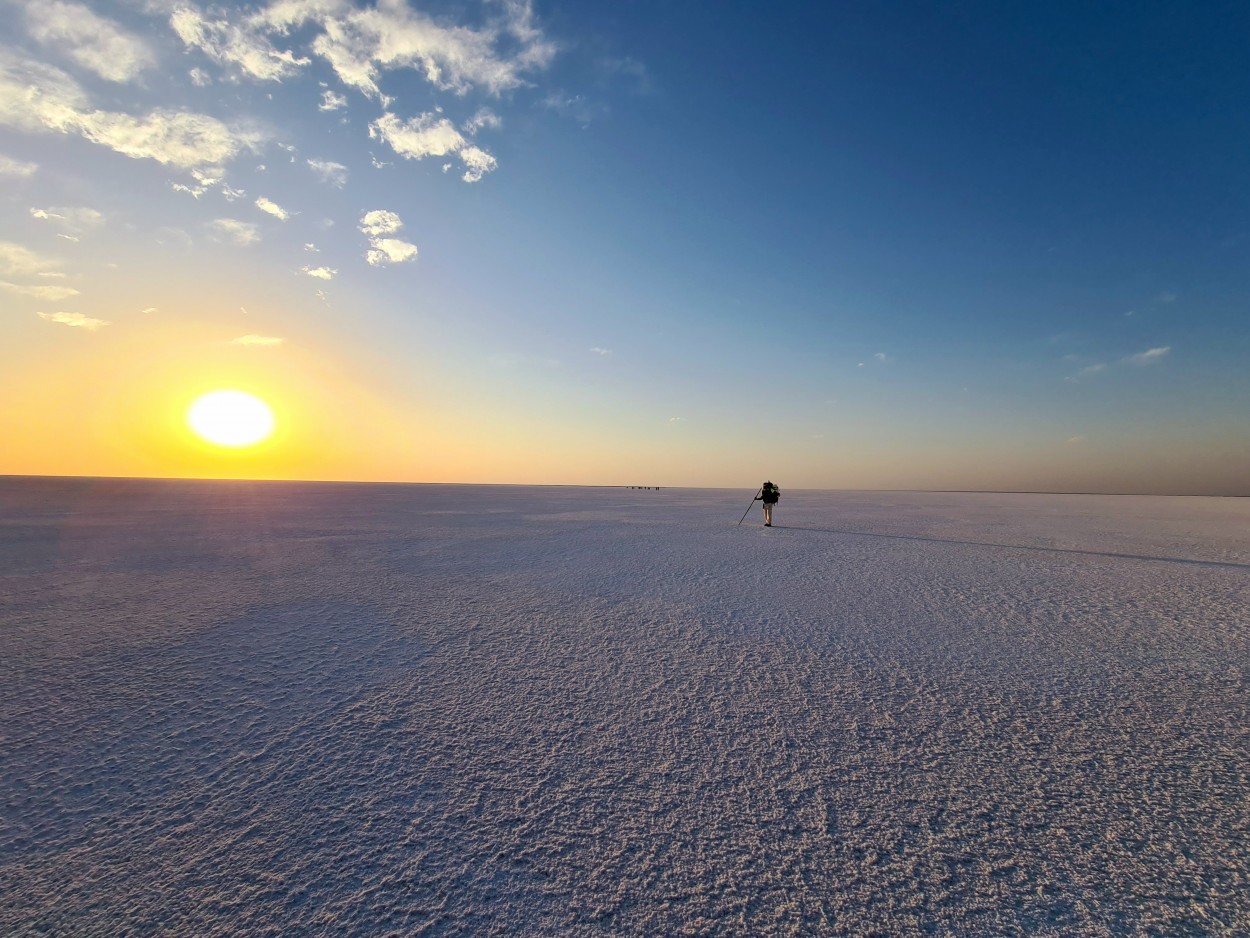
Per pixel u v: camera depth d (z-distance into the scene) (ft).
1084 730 11.88
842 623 19.98
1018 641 17.95
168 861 7.87
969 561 33.73
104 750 10.89
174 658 16.10
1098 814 9.00
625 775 10.11
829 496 162.20
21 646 17.11
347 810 9.05
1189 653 16.75
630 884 7.50
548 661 15.96
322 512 76.69
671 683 14.39
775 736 11.59
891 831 8.58
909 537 46.93
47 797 9.33
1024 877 7.63
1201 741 11.38
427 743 11.25
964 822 8.79
